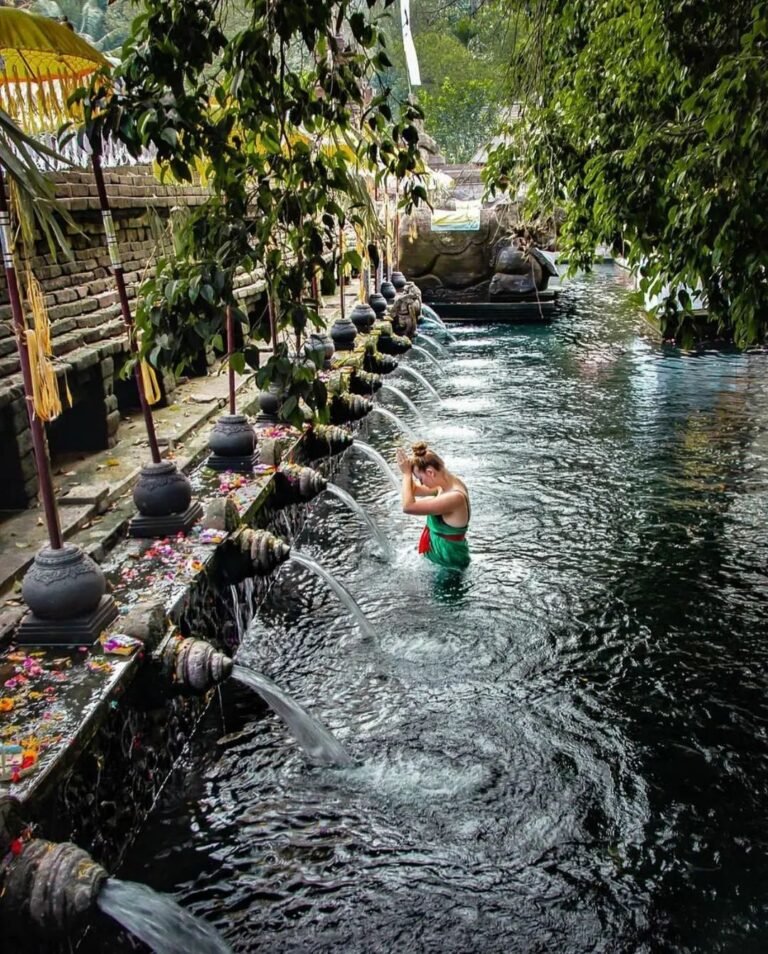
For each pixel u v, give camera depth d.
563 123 8.41
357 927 3.96
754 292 4.65
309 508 8.95
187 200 11.45
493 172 10.45
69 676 4.21
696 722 5.44
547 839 4.49
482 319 21.88
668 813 4.67
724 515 8.70
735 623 6.61
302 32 3.84
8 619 4.82
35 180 3.44
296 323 4.04
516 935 3.91
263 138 4.00
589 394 13.86
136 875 4.24
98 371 7.81
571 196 8.28
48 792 3.47
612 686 5.83
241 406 9.95
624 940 3.89
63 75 4.62
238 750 5.21
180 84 3.77
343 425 11.18
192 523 6.17
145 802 4.57
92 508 6.48
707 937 3.90
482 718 5.48
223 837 4.51
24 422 6.40
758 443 10.98
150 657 4.58
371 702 5.68
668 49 5.47
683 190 5.09
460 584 7.28
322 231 4.22
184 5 3.73
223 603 6.01
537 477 9.95
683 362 15.95
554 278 29.30
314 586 7.31
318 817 4.65
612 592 7.12
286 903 4.09
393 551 7.98
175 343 3.91
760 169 4.51
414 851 4.41
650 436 11.45
